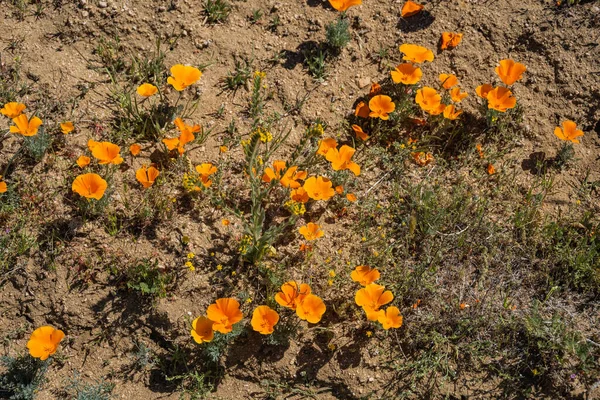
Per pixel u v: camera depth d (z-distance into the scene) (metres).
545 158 1.81
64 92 1.79
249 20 1.88
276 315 1.59
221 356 1.66
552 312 1.69
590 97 1.83
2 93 1.78
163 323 1.67
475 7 1.89
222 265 1.69
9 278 1.69
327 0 1.89
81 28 1.84
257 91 1.79
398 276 1.70
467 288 1.71
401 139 1.83
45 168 1.74
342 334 1.67
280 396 1.65
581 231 1.75
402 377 1.65
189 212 1.73
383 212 1.76
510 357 1.66
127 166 1.75
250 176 1.68
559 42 1.86
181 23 1.86
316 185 1.68
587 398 1.63
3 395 1.64
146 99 1.81
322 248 1.72
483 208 1.75
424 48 1.81
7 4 1.86
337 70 1.85
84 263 1.68
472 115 1.83
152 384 1.66
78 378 1.66
